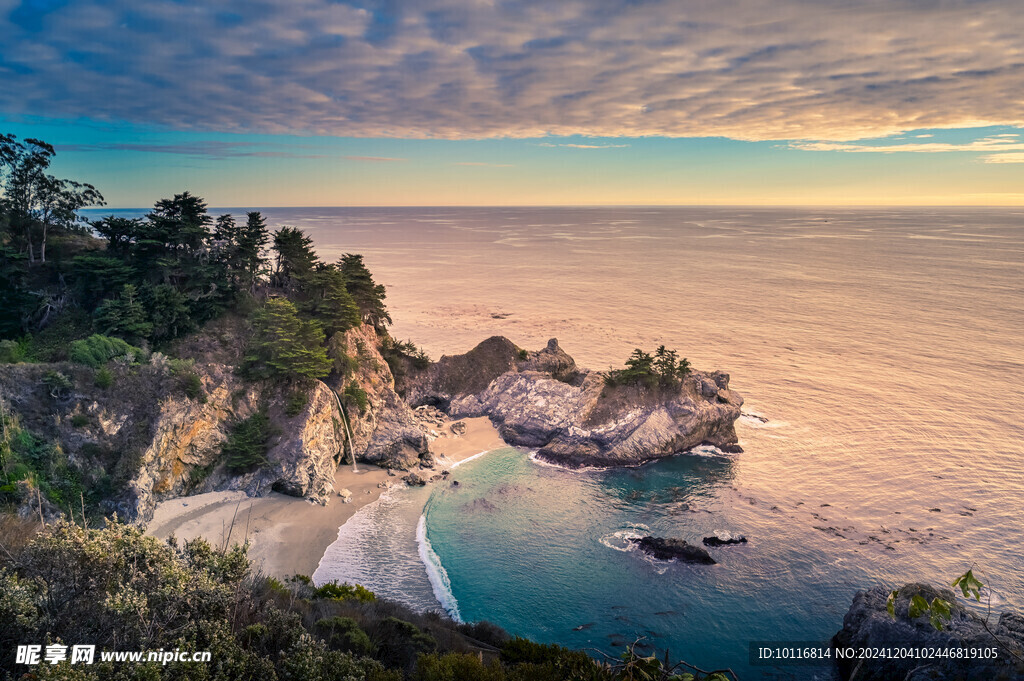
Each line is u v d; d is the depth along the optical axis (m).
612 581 66.69
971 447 110.44
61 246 103.50
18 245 97.31
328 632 31.12
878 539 77.06
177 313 87.88
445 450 103.12
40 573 18.44
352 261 118.06
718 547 74.12
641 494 89.06
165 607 18.72
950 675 45.59
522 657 41.16
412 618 45.06
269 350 89.44
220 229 98.94
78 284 90.94
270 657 20.98
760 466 100.69
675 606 62.94
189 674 16.98
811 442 112.31
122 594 17.59
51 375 70.12
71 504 61.81
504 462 99.81
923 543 76.31
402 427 99.00
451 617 58.88
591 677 21.78
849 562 71.56
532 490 89.44
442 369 127.06
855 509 85.69
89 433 68.56
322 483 81.44
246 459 78.94
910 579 68.44
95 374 73.81
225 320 93.25
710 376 121.19
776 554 72.94
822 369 167.12
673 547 72.00
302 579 58.31
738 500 87.81
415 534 74.25
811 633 59.44
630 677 19.56
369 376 105.88
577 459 99.06
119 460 68.19
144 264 93.81
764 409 132.62
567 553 72.12
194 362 84.06
